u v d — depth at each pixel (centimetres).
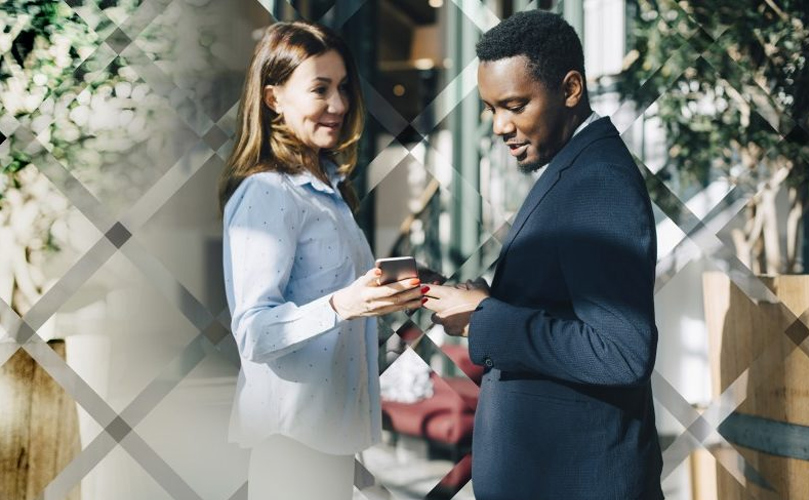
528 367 138
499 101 148
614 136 145
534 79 146
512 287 146
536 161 152
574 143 145
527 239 144
